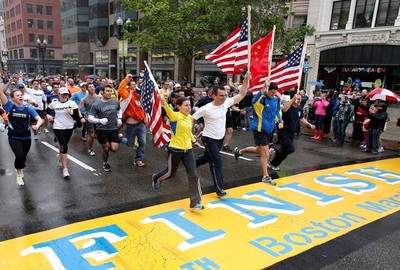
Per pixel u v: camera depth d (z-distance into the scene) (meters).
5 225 4.54
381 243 4.32
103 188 6.11
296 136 13.05
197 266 3.66
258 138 6.46
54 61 81.88
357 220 5.01
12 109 5.77
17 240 4.14
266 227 4.66
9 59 90.75
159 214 5.00
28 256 3.80
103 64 51.25
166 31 16.75
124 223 4.68
